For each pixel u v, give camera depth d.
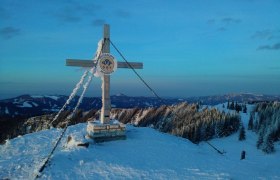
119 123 21.81
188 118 74.38
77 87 20.94
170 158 18.34
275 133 51.53
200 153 20.62
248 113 81.12
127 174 15.21
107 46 21.62
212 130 61.69
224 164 18.25
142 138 22.72
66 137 25.83
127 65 22.53
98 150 18.92
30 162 16.50
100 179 14.46
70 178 14.36
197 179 14.96
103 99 21.62
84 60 21.00
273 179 16.06
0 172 14.95
